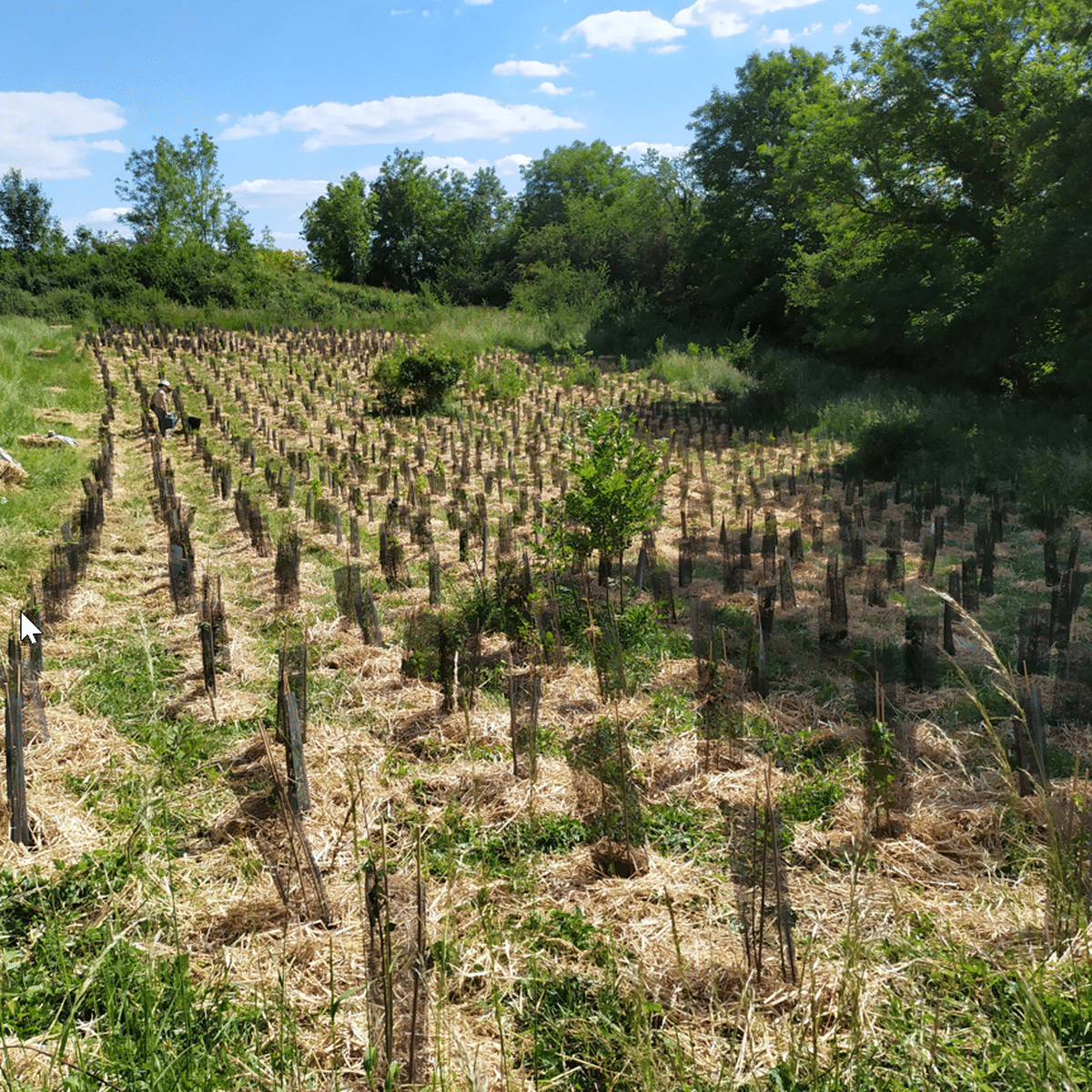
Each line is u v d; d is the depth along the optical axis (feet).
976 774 19.24
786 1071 11.30
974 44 80.74
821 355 115.75
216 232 234.38
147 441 62.23
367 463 59.31
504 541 37.01
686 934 14.43
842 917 14.73
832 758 20.53
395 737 21.58
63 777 19.01
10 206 203.62
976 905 14.96
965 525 44.75
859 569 36.63
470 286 185.98
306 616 29.25
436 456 61.82
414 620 26.03
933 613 30.86
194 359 102.47
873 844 16.43
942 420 65.41
